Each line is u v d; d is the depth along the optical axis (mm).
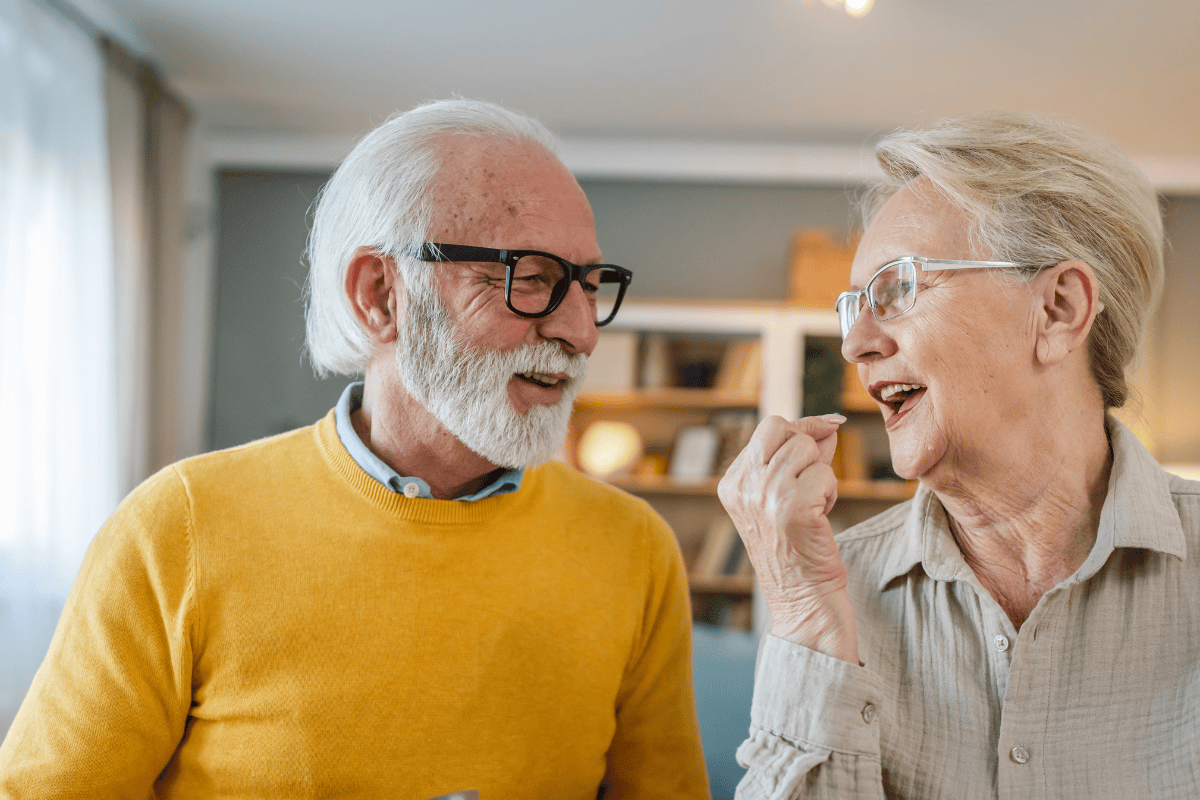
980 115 945
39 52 3029
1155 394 4336
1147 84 3494
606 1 3037
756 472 947
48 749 936
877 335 939
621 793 1164
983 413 885
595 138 4465
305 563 993
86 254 3309
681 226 4551
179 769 993
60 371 3150
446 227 992
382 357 1061
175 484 1031
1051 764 855
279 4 3143
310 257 1160
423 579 1006
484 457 1057
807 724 890
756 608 4238
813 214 4504
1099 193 876
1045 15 3021
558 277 1020
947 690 927
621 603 1112
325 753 946
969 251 883
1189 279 4352
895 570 997
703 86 3744
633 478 4367
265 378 4484
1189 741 815
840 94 3754
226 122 4352
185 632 964
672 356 4418
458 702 987
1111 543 856
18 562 2918
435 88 3852
